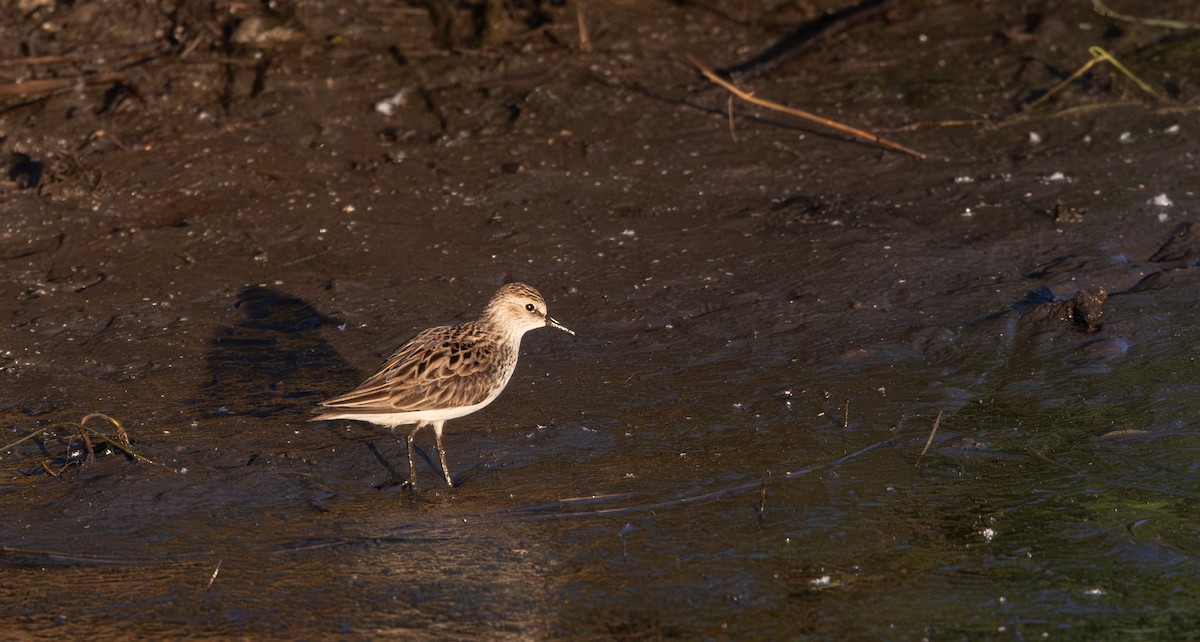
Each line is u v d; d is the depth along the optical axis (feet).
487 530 33.76
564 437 38.55
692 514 34.24
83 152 56.65
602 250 50.90
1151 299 45.47
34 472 36.81
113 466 36.86
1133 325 43.80
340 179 55.88
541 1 69.51
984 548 32.35
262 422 39.58
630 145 59.06
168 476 36.40
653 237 51.88
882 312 45.70
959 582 30.94
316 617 29.91
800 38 68.85
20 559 32.60
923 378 41.47
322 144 58.13
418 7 68.13
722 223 52.85
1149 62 66.18
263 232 52.01
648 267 49.52
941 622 29.35
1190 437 37.24
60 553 32.83
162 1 65.92
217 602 30.60
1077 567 31.40
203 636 29.22
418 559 32.42
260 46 63.82
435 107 60.95
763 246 50.90
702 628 29.27
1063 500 34.40
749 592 30.63
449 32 65.77
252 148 57.36
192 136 57.98
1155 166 56.34
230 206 53.83
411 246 51.24
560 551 32.65
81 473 36.52
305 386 41.86
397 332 45.19
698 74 65.26
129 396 41.16
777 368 42.39
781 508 34.37
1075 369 41.50
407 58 64.03
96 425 39.32
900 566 31.68
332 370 42.86
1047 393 40.22
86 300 47.26
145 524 34.17
